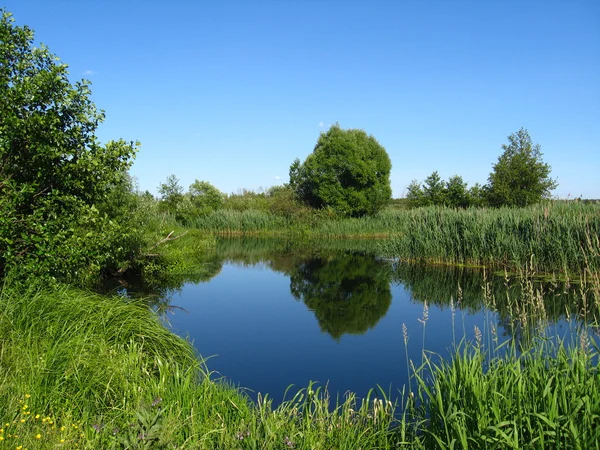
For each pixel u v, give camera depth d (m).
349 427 4.64
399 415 5.41
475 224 18.48
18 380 4.61
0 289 6.32
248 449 4.06
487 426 3.85
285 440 4.05
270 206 40.25
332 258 23.44
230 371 7.51
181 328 10.21
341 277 17.44
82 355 5.22
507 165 27.95
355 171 38.53
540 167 27.19
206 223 37.16
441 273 17.62
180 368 6.21
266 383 6.97
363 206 39.28
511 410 3.99
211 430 4.25
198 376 6.34
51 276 6.89
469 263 18.80
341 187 39.59
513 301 12.23
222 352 8.52
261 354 8.37
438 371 5.12
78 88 7.73
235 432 4.41
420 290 14.55
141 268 16.06
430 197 35.91
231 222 37.59
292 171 44.19
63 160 7.57
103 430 4.22
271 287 15.38
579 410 3.82
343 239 34.75
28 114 7.11
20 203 6.95
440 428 4.33
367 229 36.00
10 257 6.52
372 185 40.12
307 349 8.66
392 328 10.12
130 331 6.44
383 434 4.58
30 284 6.38
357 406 6.04
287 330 10.04
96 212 7.68
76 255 7.17
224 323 10.65
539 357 4.80
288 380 7.09
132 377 5.32
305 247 29.03
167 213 32.12
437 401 4.45
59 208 7.57
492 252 17.62
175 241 21.94
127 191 15.23
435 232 19.89
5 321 5.42
